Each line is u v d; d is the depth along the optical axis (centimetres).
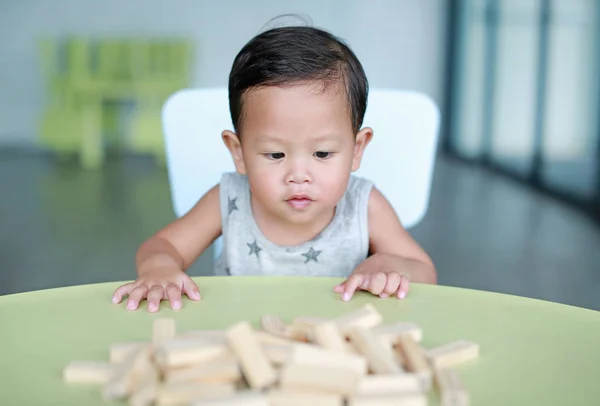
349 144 89
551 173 526
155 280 71
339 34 738
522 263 310
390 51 736
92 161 605
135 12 741
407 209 127
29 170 548
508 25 632
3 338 57
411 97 126
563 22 572
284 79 84
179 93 125
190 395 43
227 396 41
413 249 110
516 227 374
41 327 60
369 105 126
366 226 111
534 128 604
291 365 43
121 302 67
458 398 45
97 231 354
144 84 670
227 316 63
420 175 127
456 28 712
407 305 67
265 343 51
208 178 125
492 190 479
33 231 352
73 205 415
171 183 126
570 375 50
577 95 561
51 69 686
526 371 51
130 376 45
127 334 58
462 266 305
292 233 110
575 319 62
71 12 735
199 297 68
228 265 113
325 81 85
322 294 70
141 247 107
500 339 58
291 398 41
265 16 744
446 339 58
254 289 71
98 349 55
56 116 662
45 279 279
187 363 46
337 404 41
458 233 361
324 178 86
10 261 302
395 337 53
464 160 622
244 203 112
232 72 92
